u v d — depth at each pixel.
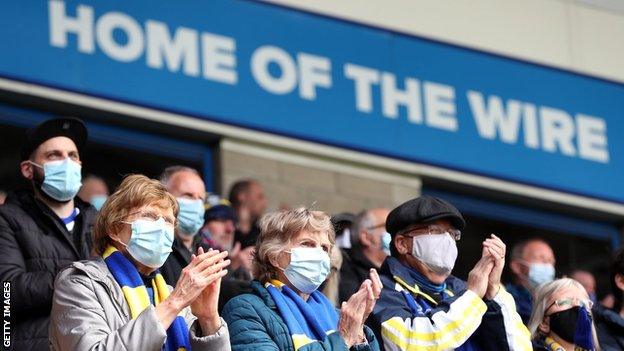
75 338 14.17
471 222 28.66
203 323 14.50
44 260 17.48
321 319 15.96
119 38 25.58
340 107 27.52
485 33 29.58
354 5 28.30
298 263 15.92
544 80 29.91
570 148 29.78
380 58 28.23
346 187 27.27
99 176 25.25
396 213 17.41
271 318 15.47
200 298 14.48
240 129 26.48
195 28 26.36
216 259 14.43
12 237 17.52
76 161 18.38
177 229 18.20
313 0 27.84
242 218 24.23
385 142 27.80
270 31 27.16
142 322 14.01
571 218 29.70
